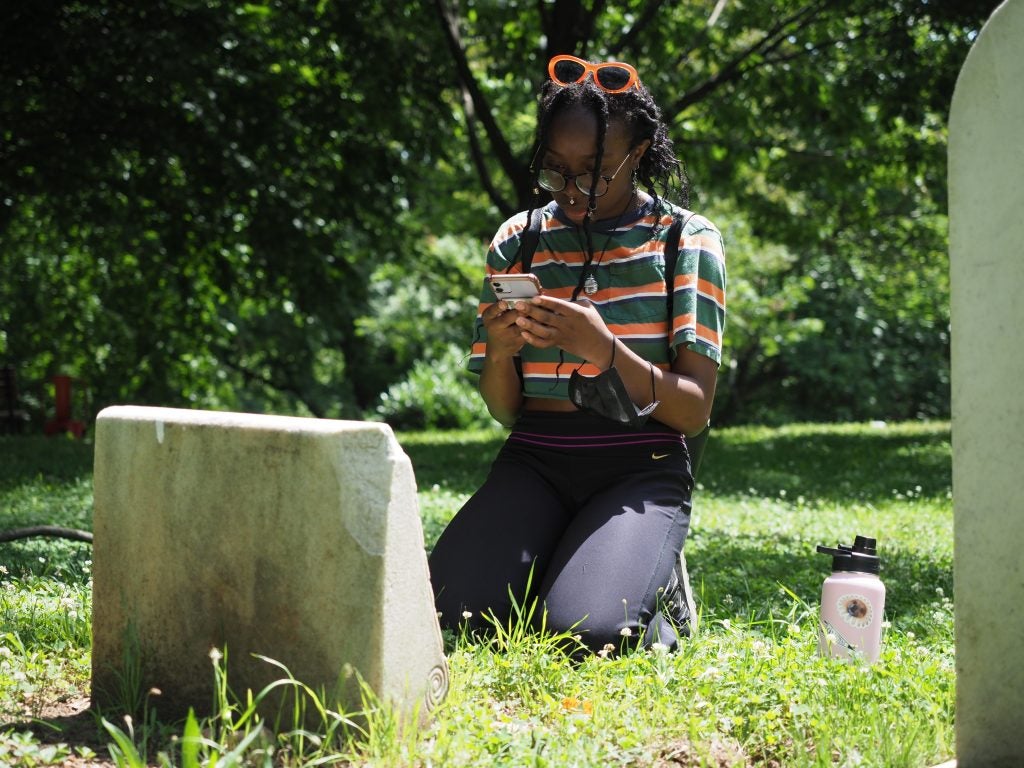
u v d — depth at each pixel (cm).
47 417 2831
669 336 373
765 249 2627
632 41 1338
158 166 1396
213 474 280
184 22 1302
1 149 1398
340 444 260
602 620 336
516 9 1434
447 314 2989
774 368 3002
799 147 1794
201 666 284
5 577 474
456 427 2920
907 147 1576
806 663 321
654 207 379
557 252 383
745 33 1529
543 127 367
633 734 270
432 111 1500
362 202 1536
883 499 982
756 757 270
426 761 246
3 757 249
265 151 1420
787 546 690
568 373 377
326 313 1645
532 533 369
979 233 252
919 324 2855
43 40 1245
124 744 237
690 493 386
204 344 2236
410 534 265
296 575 267
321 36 1432
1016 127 247
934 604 472
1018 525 250
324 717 256
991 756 257
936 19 1335
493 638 339
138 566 294
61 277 2227
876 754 260
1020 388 249
